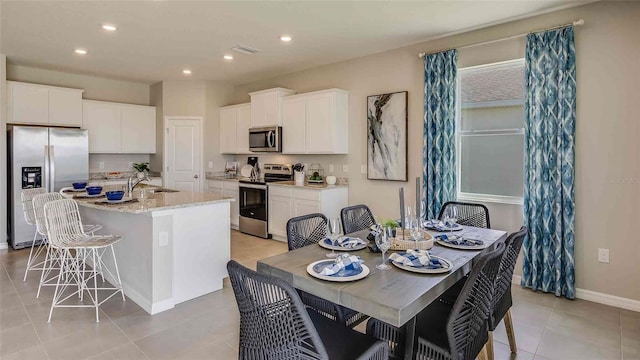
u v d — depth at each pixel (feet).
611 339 8.30
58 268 12.92
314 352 4.35
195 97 21.34
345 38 13.42
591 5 10.27
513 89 12.03
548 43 10.72
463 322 5.26
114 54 15.49
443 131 13.07
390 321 4.56
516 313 9.68
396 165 14.67
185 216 10.34
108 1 10.24
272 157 20.25
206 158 21.57
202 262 10.82
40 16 11.29
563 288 10.68
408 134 14.38
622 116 9.87
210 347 7.94
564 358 7.55
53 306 9.25
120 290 10.52
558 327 8.89
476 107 12.88
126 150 20.71
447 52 12.92
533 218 11.07
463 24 12.01
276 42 13.85
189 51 15.06
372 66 15.48
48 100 17.48
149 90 22.41
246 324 4.84
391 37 13.28
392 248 7.20
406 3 10.34
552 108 10.68
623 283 10.02
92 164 20.29
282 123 18.19
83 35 13.03
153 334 8.46
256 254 15.15
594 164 10.30
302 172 17.29
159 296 9.69
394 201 15.01
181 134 21.35
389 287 5.21
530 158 11.11
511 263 6.65
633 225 9.83
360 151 16.12
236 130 20.99
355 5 10.50
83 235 10.04
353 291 5.06
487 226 10.06
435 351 5.42
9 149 16.05
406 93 14.33
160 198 11.48
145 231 9.79
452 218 9.41
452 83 12.84
